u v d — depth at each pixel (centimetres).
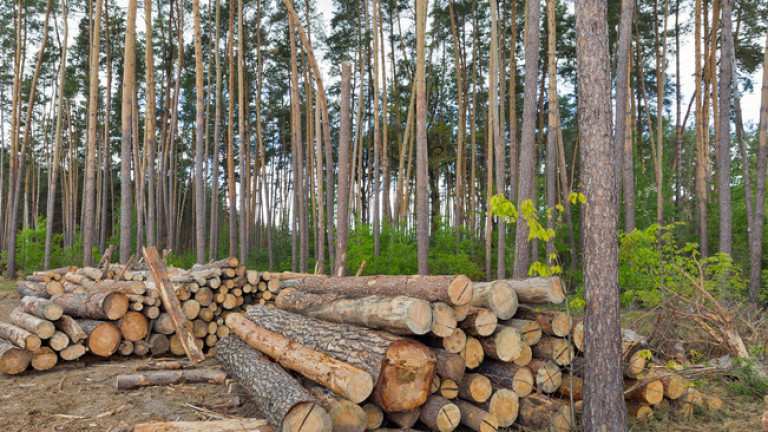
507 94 2689
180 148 3466
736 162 1759
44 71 2795
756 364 509
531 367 435
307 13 2242
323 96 1418
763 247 1276
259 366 471
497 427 393
